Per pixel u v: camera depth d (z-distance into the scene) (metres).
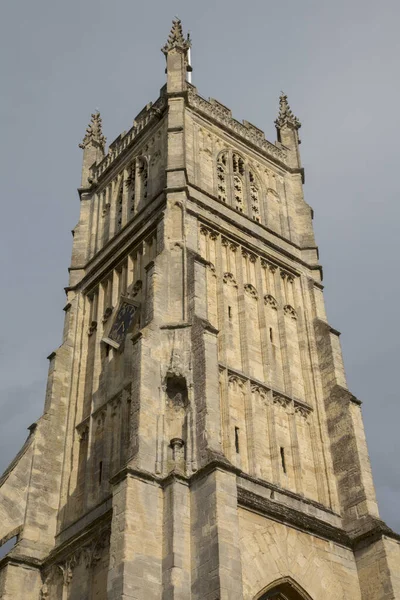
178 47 66.00
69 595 41.06
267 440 46.72
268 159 65.81
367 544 43.53
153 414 41.25
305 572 40.62
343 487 46.75
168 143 57.84
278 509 41.53
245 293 53.12
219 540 35.47
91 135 71.75
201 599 34.59
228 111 65.94
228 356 48.66
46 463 49.00
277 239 58.91
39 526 46.28
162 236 51.16
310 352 53.22
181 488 37.97
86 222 64.44
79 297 58.09
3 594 42.59
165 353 44.03
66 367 54.03
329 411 50.16
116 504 37.44
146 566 35.72
